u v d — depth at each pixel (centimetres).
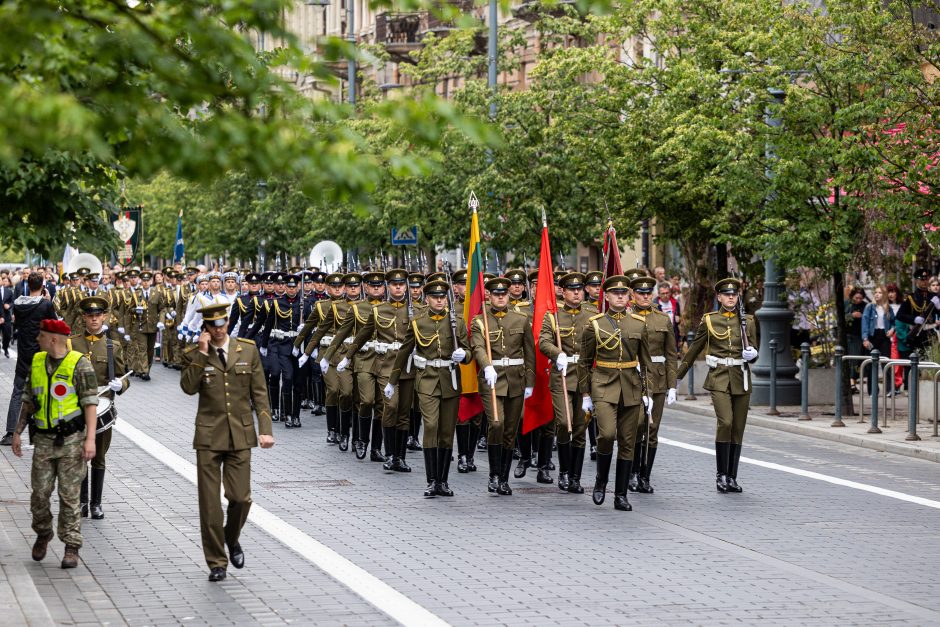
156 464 1898
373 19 6838
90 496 1555
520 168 3388
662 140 2994
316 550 1299
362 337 1958
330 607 1069
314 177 696
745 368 1694
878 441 2144
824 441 2242
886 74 2348
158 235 7094
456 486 1738
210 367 1183
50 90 719
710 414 2634
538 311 1808
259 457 2008
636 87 3128
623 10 3156
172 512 1512
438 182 3700
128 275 3684
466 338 1684
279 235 5281
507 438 1688
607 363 1578
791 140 2466
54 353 1212
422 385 1656
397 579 1171
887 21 2419
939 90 2288
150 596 1105
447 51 4456
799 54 2505
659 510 1547
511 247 3438
